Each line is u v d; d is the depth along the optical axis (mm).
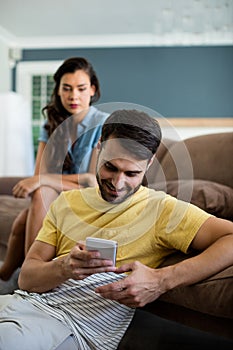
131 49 5344
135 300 983
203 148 1844
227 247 1012
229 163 1725
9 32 5281
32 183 1706
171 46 5246
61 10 4555
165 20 4371
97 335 1063
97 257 958
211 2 4105
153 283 989
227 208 1366
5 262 1959
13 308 1044
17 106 4441
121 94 5383
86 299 1060
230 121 4895
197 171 1811
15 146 4426
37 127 5695
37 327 979
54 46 5531
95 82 1974
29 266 1119
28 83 5645
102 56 5418
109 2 4320
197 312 1106
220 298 1012
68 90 1858
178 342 1612
